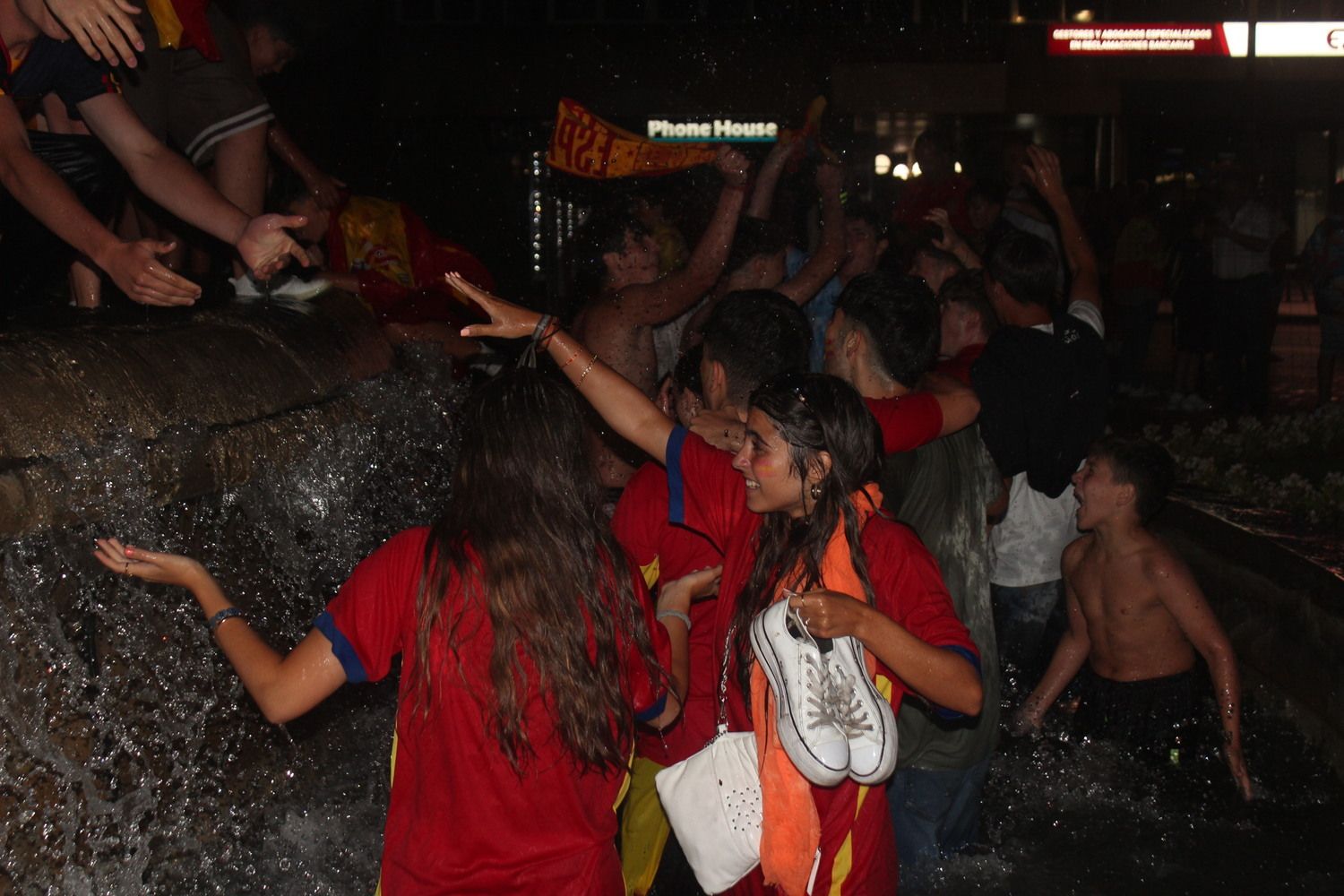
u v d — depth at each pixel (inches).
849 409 106.3
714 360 134.4
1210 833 159.9
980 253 335.6
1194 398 478.0
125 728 108.8
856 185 709.3
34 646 98.1
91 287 163.8
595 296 208.7
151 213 202.2
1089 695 186.9
